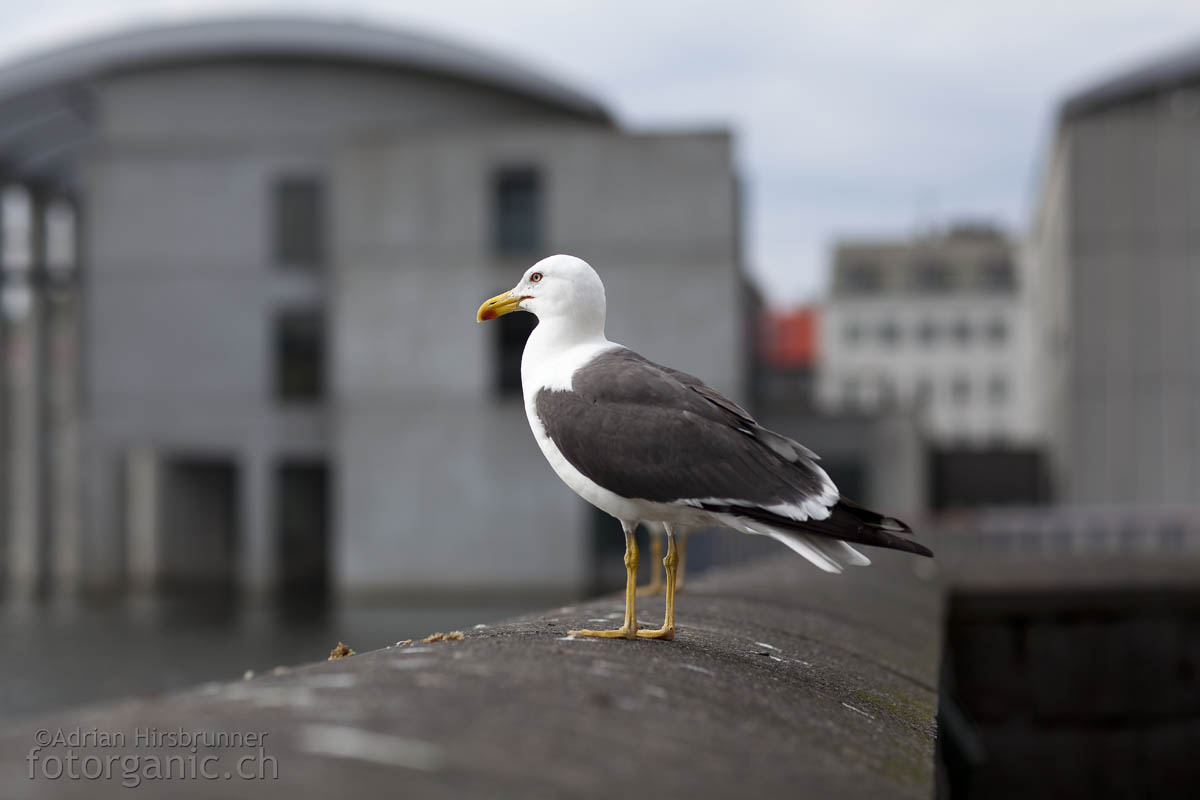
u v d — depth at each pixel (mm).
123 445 36125
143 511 43406
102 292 36312
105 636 25203
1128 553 18906
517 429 32062
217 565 40750
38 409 41094
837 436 34250
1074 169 32938
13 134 38344
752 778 3025
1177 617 14195
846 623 7562
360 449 32562
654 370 4914
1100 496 32625
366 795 2441
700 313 31531
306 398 35469
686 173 31625
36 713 15992
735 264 31781
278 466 35969
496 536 32000
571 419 4832
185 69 36188
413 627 26578
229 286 35844
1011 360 74812
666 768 2939
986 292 75000
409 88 36719
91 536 36312
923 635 8125
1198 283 32344
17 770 2529
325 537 39625
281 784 2469
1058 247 37656
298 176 35906
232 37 34906
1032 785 13953
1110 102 35219
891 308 75625
